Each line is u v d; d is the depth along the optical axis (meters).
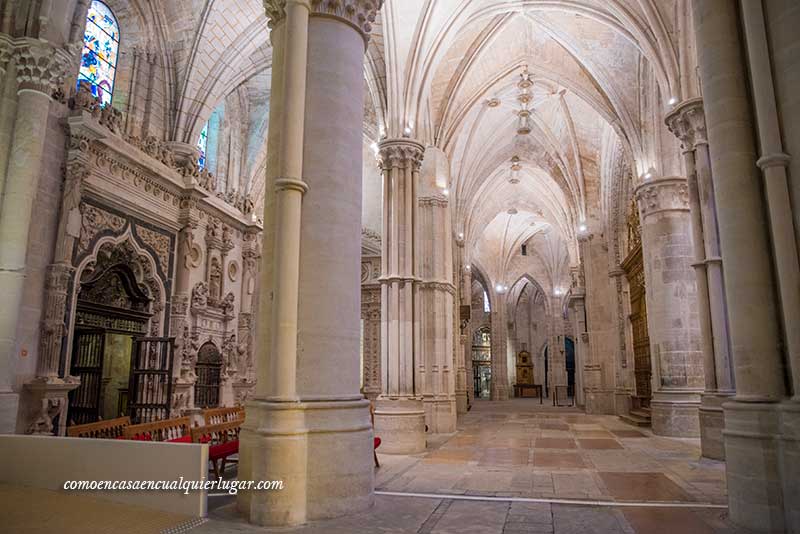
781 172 5.85
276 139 6.71
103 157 13.47
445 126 18.94
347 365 6.39
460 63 18.19
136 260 14.91
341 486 5.98
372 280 26.09
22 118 10.62
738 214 6.16
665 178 16.20
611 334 24.84
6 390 9.93
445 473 9.18
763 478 5.55
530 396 46.69
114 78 15.48
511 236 42.16
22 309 10.92
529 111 23.89
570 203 27.31
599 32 17.30
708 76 6.61
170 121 16.62
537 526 5.68
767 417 5.66
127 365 17.62
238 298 19.59
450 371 17.48
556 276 43.16
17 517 5.35
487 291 43.34
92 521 5.33
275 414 5.82
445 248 18.52
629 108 17.75
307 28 6.82
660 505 6.75
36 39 10.69
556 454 11.63
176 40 16.48
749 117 6.32
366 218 26.64
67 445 6.36
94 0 14.73
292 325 6.09
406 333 13.23
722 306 11.63
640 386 21.25
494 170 28.81
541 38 19.14
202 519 5.70
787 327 5.66
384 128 14.78
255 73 18.42
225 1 15.91
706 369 11.71
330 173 6.59
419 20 14.15
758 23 6.16
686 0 12.74
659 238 16.17
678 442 13.94
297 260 6.23
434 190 18.44
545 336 49.47
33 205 10.98
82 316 13.41
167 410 14.41
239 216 19.38
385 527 5.55
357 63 7.13
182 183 16.44
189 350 16.52
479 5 15.62
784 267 5.72
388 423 12.20
